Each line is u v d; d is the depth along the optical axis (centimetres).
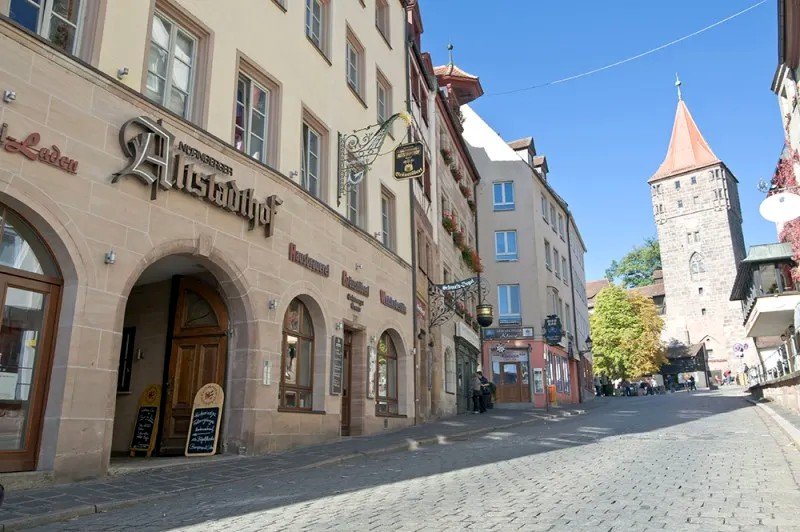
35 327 757
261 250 1137
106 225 823
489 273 3694
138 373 1182
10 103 718
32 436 739
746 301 3228
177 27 1042
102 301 806
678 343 7681
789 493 651
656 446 1146
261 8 1248
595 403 3781
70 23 844
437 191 2473
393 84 2011
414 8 2325
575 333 4484
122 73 880
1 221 730
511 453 1099
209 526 550
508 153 3844
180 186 935
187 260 1065
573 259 4884
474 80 3331
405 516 570
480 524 529
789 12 2239
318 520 563
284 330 1245
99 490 707
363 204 1669
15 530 545
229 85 1120
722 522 525
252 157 1135
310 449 1154
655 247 9875
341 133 1556
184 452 1103
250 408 1071
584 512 570
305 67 1398
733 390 4916
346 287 1466
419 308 2023
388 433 1541
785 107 2923
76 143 793
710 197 7750
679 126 8275
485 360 3581
